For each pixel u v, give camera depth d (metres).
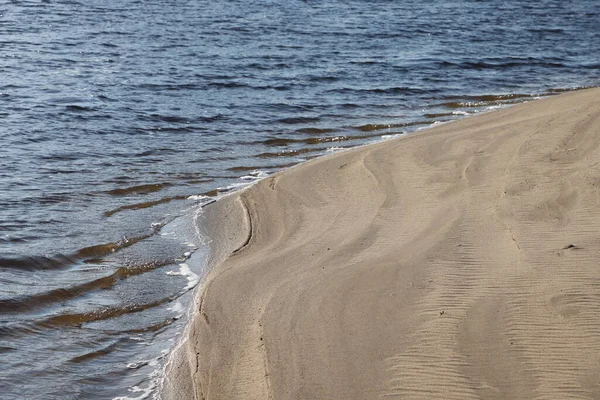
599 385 6.50
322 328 7.86
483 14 41.16
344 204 11.58
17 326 8.48
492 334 7.35
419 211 10.73
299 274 9.22
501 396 6.49
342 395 6.76
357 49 27.97
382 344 7.43
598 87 20.52
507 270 8.50
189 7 39.50
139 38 29.08
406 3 45.09
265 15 37.28
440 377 6.82
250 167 14.45
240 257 10.09
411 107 19.52
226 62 24.66
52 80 21.52
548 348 7.05
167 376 7.58
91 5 38.72
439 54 27.39
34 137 16.11
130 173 13.97
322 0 44.94
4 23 31.58
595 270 8.28
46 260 10.13
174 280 9.73
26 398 7.18
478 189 11.27
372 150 14.01
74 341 8.23
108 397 7.25
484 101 20.33
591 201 10.15
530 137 13.51
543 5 47.41
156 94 20.27
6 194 12.55
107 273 9.88
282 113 18.66
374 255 9.42
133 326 8.59
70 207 12.15
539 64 26.17
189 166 14.49
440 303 8.01
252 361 7.59
